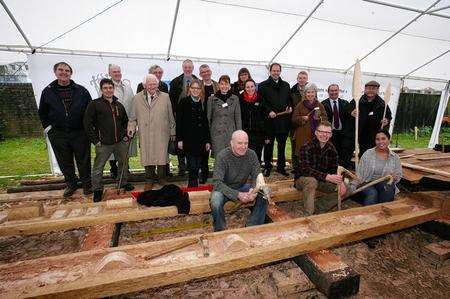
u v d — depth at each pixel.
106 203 3.43
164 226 3.65
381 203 3.54
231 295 2.46
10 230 2.87
